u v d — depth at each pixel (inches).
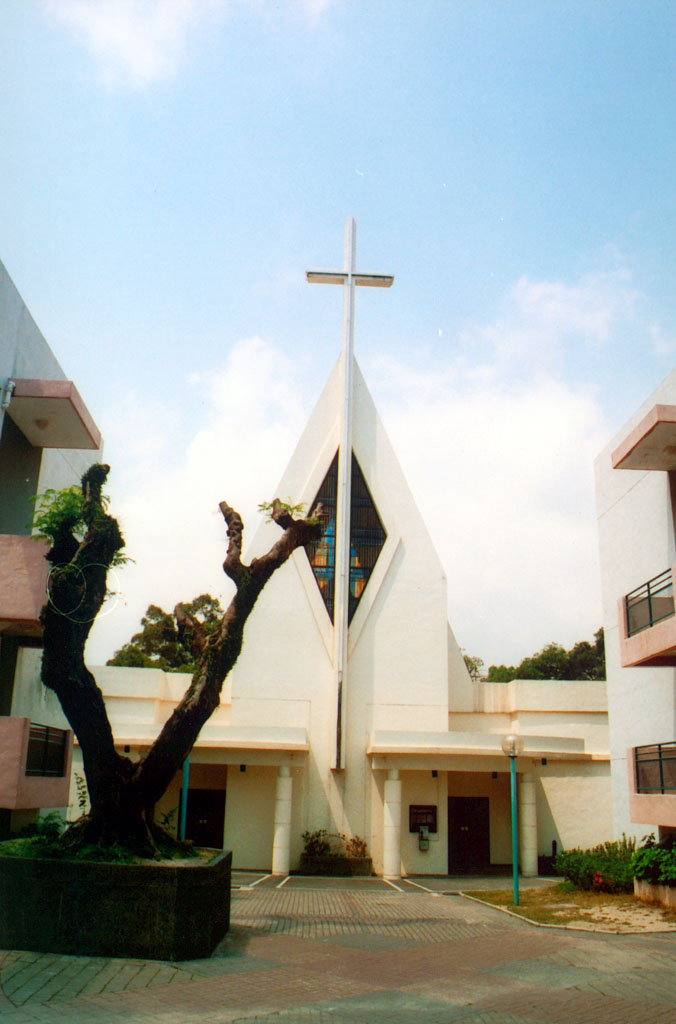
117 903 394.3
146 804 439.2
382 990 359.3
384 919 575.5
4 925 397.1
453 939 492.4
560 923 553.6
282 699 1042.7
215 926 431.8
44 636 426.0
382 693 1053.2
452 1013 323.9
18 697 612.4
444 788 1013.2
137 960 384.5
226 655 465.4
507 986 372.5
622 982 382.0
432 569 1099.9
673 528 699.4
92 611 437.1
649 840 690.2
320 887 815.7
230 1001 328.2
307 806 1010.7
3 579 528.4
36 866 402.3
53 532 447.2
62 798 616.7
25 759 526.0
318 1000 337.7
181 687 1149.7
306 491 1104.8
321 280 1138.0
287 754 973.2
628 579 785.6
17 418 603.2
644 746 658.2
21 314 596.1
